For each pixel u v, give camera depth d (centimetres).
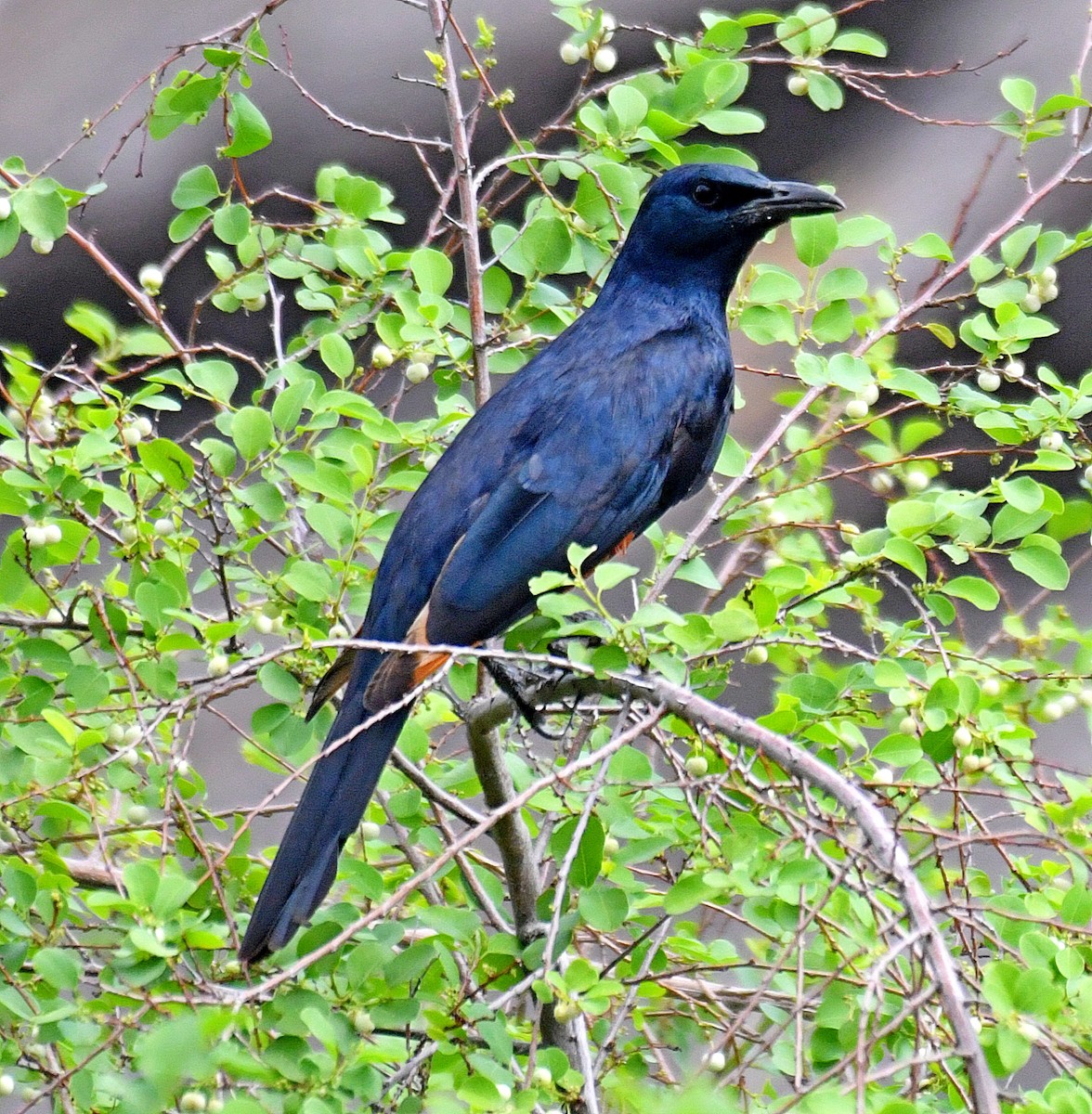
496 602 984
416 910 878
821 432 1062
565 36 1997
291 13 2042
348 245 1032
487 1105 683
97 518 902
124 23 2052
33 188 895
